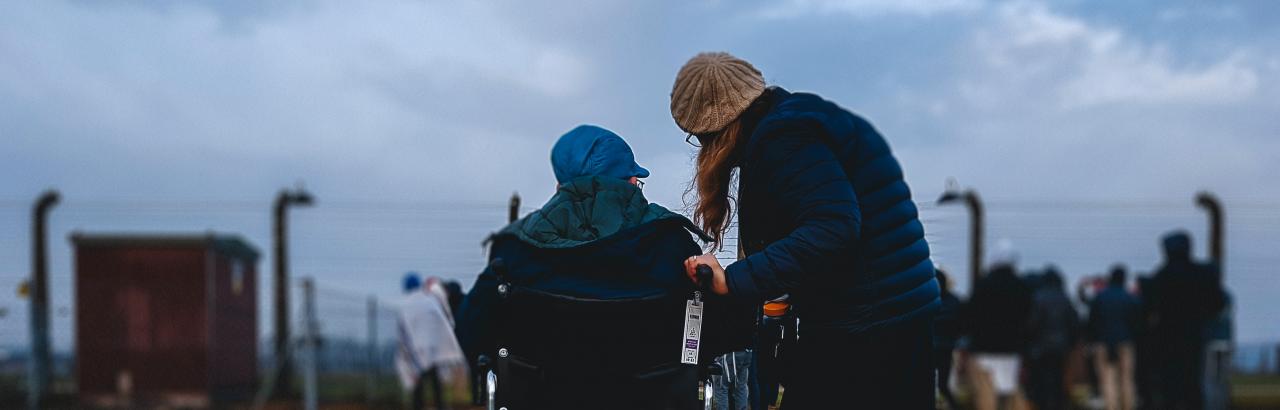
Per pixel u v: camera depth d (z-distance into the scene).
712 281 2.87
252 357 17.05
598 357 2.99
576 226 2.98
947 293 6.82
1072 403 12.45
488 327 3.05
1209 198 20.88
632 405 3.02
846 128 2.94
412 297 10.83
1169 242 9.80
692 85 2.99
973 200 20.25
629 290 2.96
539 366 3.01
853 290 2.93
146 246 15.08
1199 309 9.62
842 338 2.96
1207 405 10.45
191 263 15.10
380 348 14.54
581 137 3.20
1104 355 11.86
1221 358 10.63
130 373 14.82
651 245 2.98
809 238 2.76
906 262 2.95
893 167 3.01
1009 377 9.75
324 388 14.28
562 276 2.97
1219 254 20.67
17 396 13.54
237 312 16.25
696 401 3.00
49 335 13.84
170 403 14.82
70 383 14.44
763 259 2.80
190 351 14.90
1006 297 9.68
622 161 3.18
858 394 2.96
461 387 14.76
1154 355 9.82
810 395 3.03
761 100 3.03
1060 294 10.95
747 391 3.32
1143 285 9.90
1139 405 10.10
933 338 3.06
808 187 2.80
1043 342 10.87
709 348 3.05
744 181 2.96
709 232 3.11
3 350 13.53
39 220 17.00
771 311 3.19
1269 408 13.43
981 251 20.20
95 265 14.94
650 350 2.99
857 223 2.78
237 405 15.21
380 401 14.44
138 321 14.94
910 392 2.98
